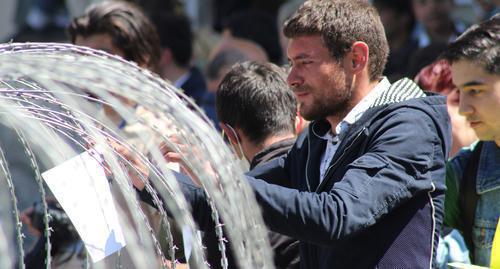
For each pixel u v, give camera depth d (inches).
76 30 406.0
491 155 310.3
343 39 271.1
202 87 562.6
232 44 592.4
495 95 294.0
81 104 204.4
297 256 307.9
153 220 280.2
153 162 233.3
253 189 238.5
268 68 336.8
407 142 256.7
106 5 410.3
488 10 605.3
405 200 254.5
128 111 194.1
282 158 302.8
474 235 312.2
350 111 275.6
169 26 556.1
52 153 176.9
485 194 308.7
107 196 225.3
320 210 238.7
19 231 228.2
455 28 622.8
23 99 218.1
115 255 263.6
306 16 273.1
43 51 219.1
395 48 617.9
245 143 329.1
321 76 271.3
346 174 251.3
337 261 264.1
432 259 262.7
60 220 338.3
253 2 766.5
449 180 317.4
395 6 622.5
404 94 272.2
